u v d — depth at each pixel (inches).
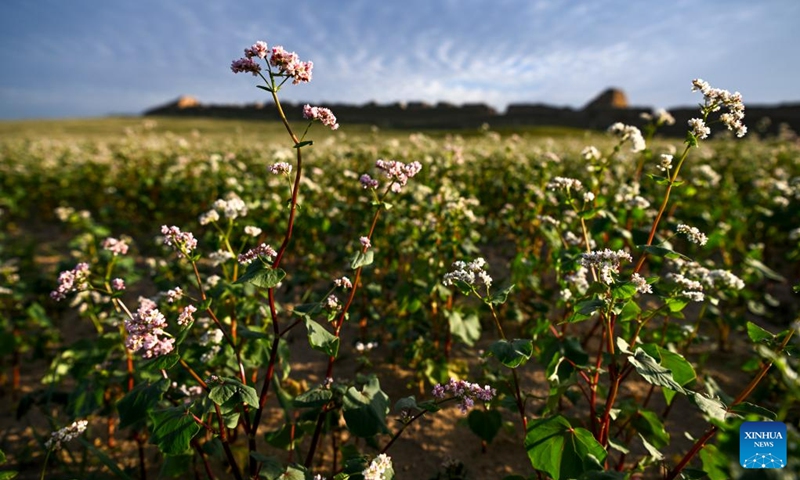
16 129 2311.8
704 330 240.8
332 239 351.9
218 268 228.4
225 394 101.0
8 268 235.8
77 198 506.3
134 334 100.2
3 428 178.4
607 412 119.5
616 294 107.9
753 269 226.7
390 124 2947.8
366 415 109.6
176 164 502.3
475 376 200.1
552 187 165.8
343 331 246.8
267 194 323.0
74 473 150.6
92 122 3105.3
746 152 573.3
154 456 161.6
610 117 2928.2
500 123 3144.7
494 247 351.9
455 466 145.3
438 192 273.7
